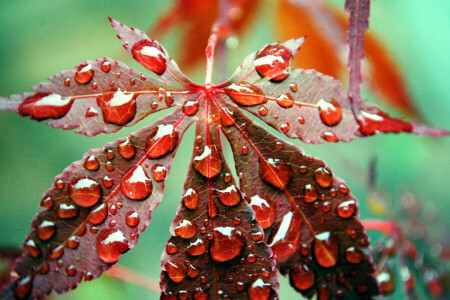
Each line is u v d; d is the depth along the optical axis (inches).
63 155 10.3
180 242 7.6
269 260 7.6
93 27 11.1
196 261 7.6
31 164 10.0
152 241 10.7
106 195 7.6
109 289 9.7
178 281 7.6
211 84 7.9
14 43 10.8
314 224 7.7
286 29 10.4
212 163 7.8
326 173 7.7
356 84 7.7
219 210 7.7
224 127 7.8
